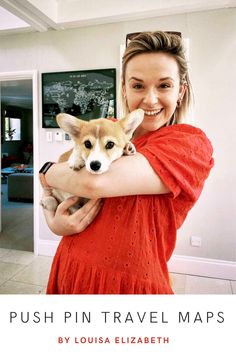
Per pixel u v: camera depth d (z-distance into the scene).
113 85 2.96
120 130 0.97
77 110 3.09
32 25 3.00
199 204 2.85
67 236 0.94
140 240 0.81
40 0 2.67
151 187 0.79
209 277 2.87
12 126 12.12
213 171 2.79
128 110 1.09
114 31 2.95
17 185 6.14
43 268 3.04
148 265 0.82
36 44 3.23
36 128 3.28
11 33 3.28
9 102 11.02
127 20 2.89
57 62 3.16
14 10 2.64
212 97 2.73
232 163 2.75
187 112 1.04
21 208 5.51
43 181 1.02
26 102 11.02
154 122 0.95
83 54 3.06
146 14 2.77
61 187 0.92
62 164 0.99
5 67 3.37
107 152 0.90
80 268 0.87
